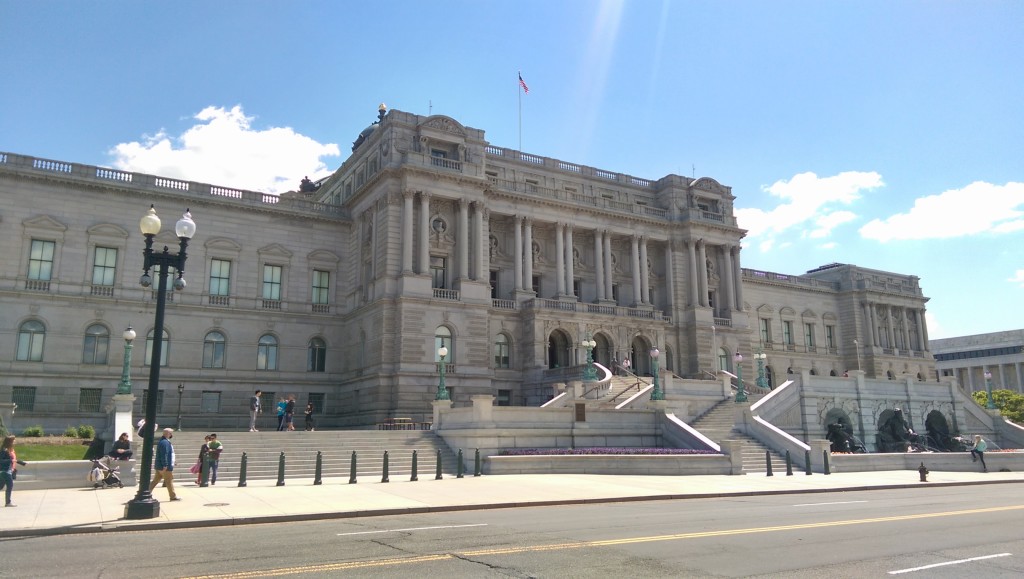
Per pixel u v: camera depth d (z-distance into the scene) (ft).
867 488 108.68
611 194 261.24
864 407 184.24
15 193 186.60
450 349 204.54
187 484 103.45
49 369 183.93
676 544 52.80
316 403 214.69
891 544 53.47
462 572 42.88
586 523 65.16
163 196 202.18
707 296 260.42
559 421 140.26
